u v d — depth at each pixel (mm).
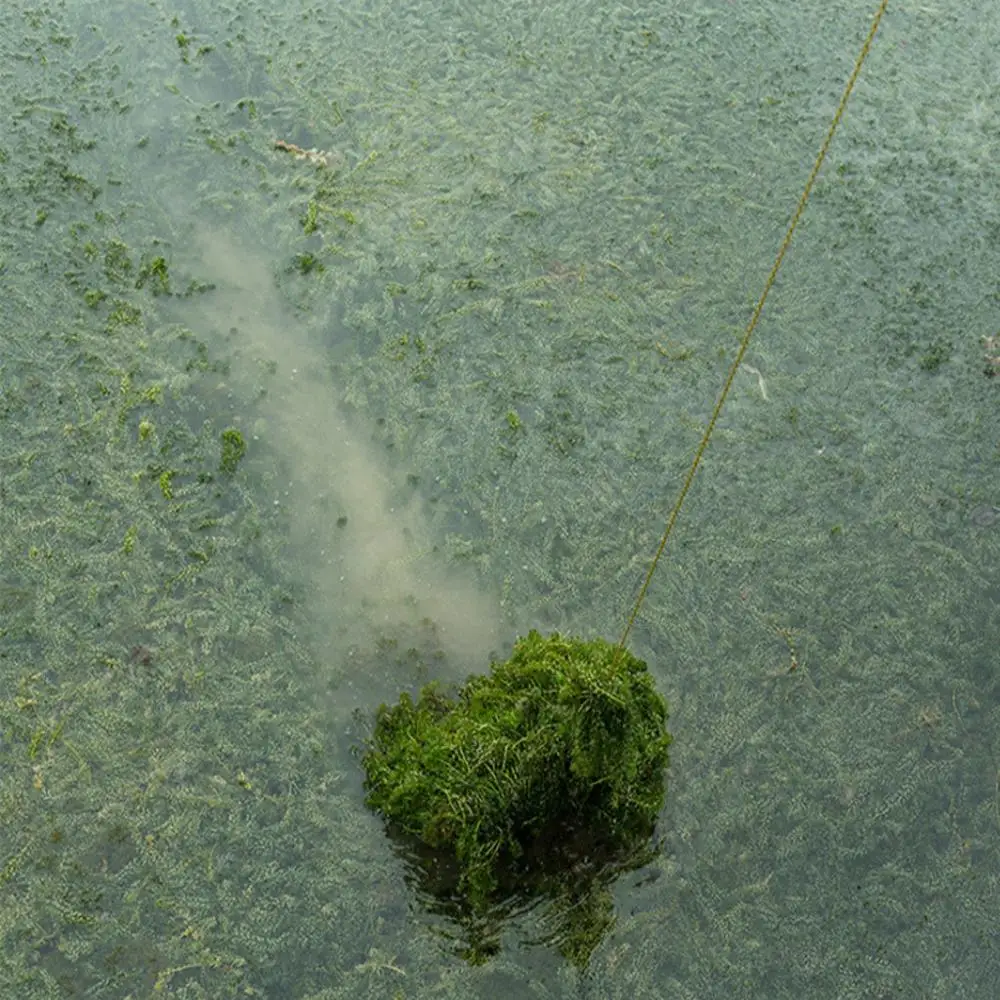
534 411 4453
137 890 3264
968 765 3693
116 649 3715
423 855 3396
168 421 4297
